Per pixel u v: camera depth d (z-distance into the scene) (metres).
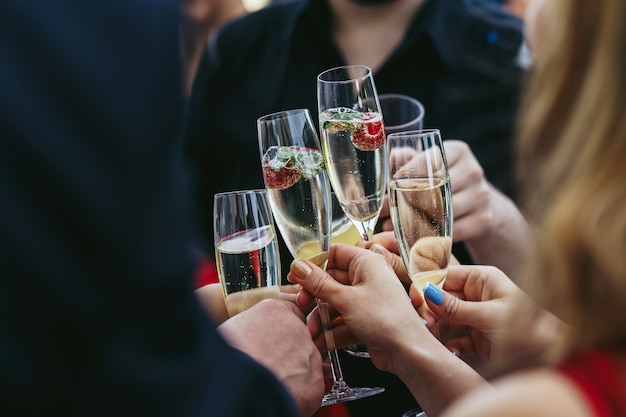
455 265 2.14
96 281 1.12
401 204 1.95
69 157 1.09
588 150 1.06
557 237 1.06
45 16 1.10
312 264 1.93
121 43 1.15
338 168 2.06
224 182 3.18
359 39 3.08
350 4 3.05
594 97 1.06
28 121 1.08
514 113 2.96
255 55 3.19
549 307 1.12
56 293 1.09
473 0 3.12
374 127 2.04
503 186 2.99
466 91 3.02
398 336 1.84
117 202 1.12
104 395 1.15
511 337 1.21
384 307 1.87
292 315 1.90
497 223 2.59
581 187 1.06
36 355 1.10
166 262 1.19
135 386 1.16
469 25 3.05
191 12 4.03
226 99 3.18
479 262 2.63
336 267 2.01
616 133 1.05
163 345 1.21
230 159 3.17
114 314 1.14
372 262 1.94
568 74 1.10
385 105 2.42
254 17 3.23
